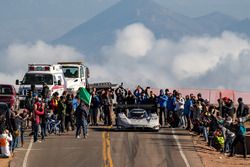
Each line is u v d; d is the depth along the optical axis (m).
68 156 96.75
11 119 97.69
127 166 92.50
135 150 101.56
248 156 111.31
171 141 109.12
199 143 109.94
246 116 115.44
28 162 93.50
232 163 101.75
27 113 106.06
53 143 104.94
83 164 92.69
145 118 118.00
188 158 98.56
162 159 97.00
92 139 108.50
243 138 107.38
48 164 92.56
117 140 108.12
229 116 111.06
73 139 108.19
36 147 102.06
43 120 105.94
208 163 98.12
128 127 116.00
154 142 107.62
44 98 116.62
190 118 119.44
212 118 110.44
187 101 119.69
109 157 96.69
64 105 112.94
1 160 94.38
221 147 109.44
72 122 115.88
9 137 96.69
